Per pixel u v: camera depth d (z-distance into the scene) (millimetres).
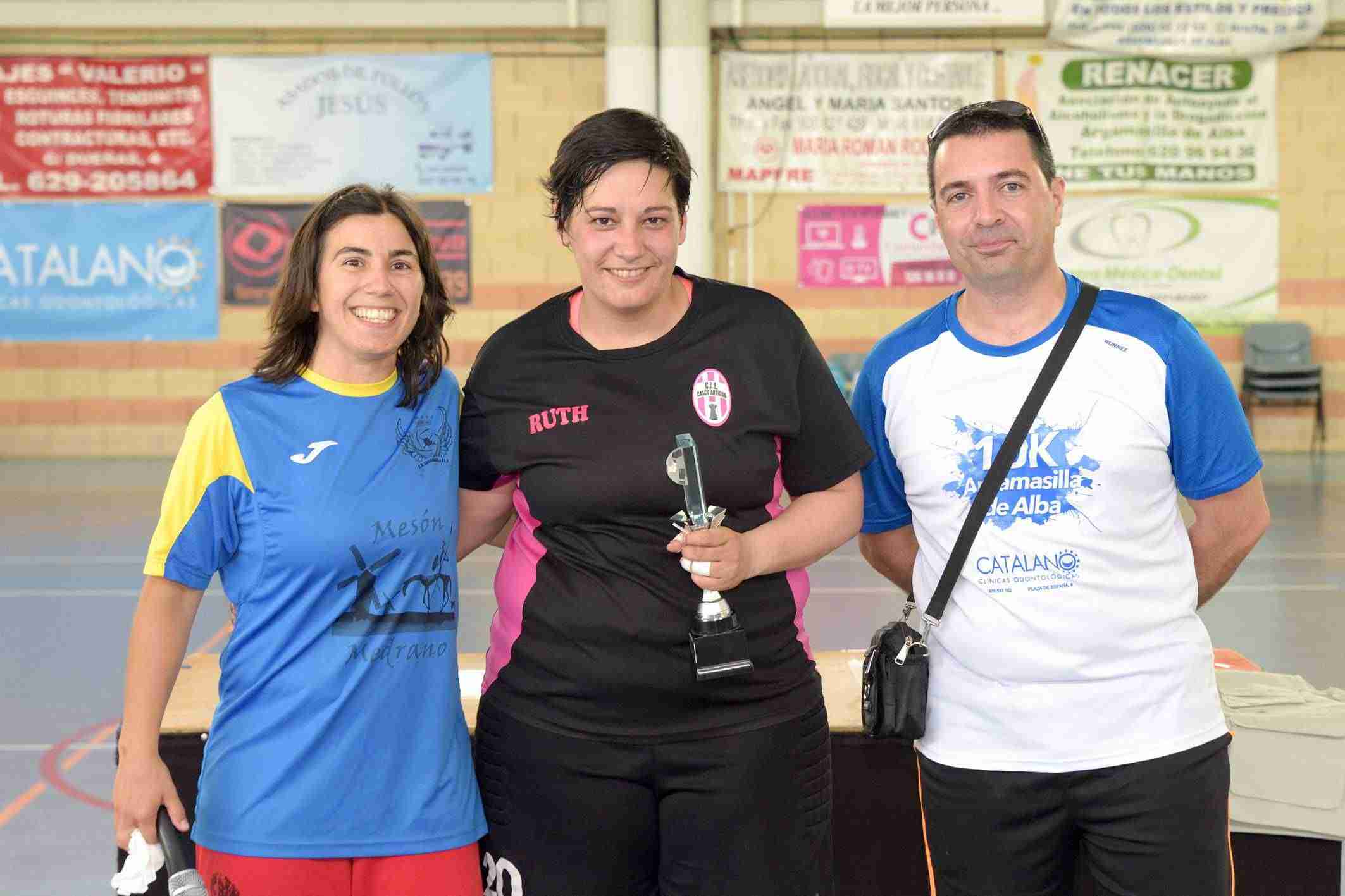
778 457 2043
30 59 11141
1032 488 1943
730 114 11250
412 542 1943
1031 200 1896
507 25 10914
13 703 4801
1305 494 9414
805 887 2020
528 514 2055
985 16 10695
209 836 1919
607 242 1889
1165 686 1932
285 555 1894
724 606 1899
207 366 11430
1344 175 11109
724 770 1952
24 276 11312
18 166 11227
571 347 2016
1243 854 2434
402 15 10906
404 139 11297
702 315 2021
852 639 5578
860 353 11258
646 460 1950
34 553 7590
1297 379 11047
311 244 1931
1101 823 1950
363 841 1902
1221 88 11102
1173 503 2000
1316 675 5008
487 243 11375
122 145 11234
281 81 11211
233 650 1940
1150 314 1958
